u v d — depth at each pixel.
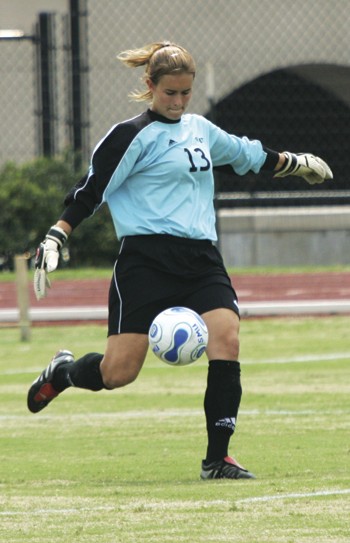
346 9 91.81
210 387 20.44
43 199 81.06
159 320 19.70
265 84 97.94
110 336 20.66
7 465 22.42
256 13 91.25
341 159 102.25
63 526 16.36
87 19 87.06
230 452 23.11
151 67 20.45
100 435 26.05
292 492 18.45
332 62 91.88
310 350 41.53
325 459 22.03
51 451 24.05
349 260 82.19
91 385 21.38
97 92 87.00
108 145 20.42
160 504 17.80
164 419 28.17
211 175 21.03
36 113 86.56
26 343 47.06
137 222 20.48
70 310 54.34
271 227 81.75
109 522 16.53
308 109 101.75
